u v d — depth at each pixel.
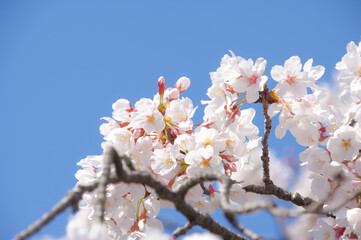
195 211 0.95
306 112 1.08
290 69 1.08
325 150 1.06
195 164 1.06
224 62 1.08
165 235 0.98
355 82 1.05
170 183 1.06
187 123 1.08
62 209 0.88
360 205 1.04
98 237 0.93
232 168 1.08
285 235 0.99
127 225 1.08
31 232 0.84
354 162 1.05
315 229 1.08
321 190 1.06
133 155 1.08
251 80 1.08
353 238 1.06
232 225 0.91
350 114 1.06
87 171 1.08
